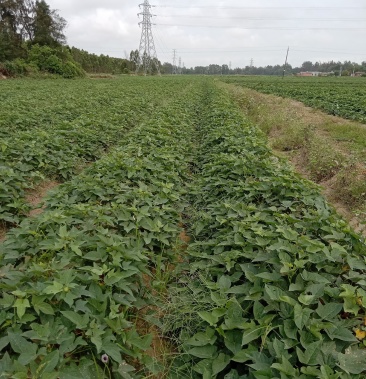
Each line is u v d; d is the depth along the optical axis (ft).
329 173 25.53
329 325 8.39
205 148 29.81
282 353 7.96
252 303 10.10
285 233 11.68
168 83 118.62
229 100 59.26
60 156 24.30
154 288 12.42
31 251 11.10
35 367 7.30
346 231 12.06
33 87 80.94
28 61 139.95
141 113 46.42
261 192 16.99
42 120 36.24
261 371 7.54
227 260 11.86
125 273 10.23
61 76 142.61
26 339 8.05
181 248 15.51
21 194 19.10
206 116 43.19
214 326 9.37
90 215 13.88
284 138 36.04
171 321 10.96
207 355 9.00
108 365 8.62
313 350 7.83
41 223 12.42
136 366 9.42
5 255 10.62
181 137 31.27
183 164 24.99
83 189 16.52
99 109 45.09
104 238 11.23
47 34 159.43
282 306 9.21
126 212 14.10
